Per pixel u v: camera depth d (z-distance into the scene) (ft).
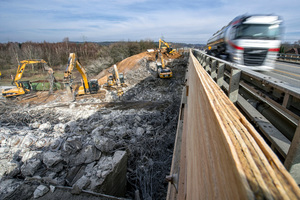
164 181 30.09
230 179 2.45
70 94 82.33
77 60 79.25
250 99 11.71
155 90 98.32
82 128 49.49
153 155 36.24
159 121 53.57
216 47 45.11
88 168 26.94
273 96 8.39
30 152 30.68
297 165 5.13
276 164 2.29
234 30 27.27
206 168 4.44
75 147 29.89
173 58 155.02
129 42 214.07
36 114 68.80
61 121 61.98
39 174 26.43
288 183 1.88
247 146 2.74
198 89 9.20
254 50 24.72
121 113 67.31
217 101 5.18
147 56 156.46
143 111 68.69
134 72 130.11
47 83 103.35
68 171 26.96
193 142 8.62
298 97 5.77
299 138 4.77
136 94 93.56
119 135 40.86
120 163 27.30
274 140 6.95
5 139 35.96
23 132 43.73
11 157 31.48
